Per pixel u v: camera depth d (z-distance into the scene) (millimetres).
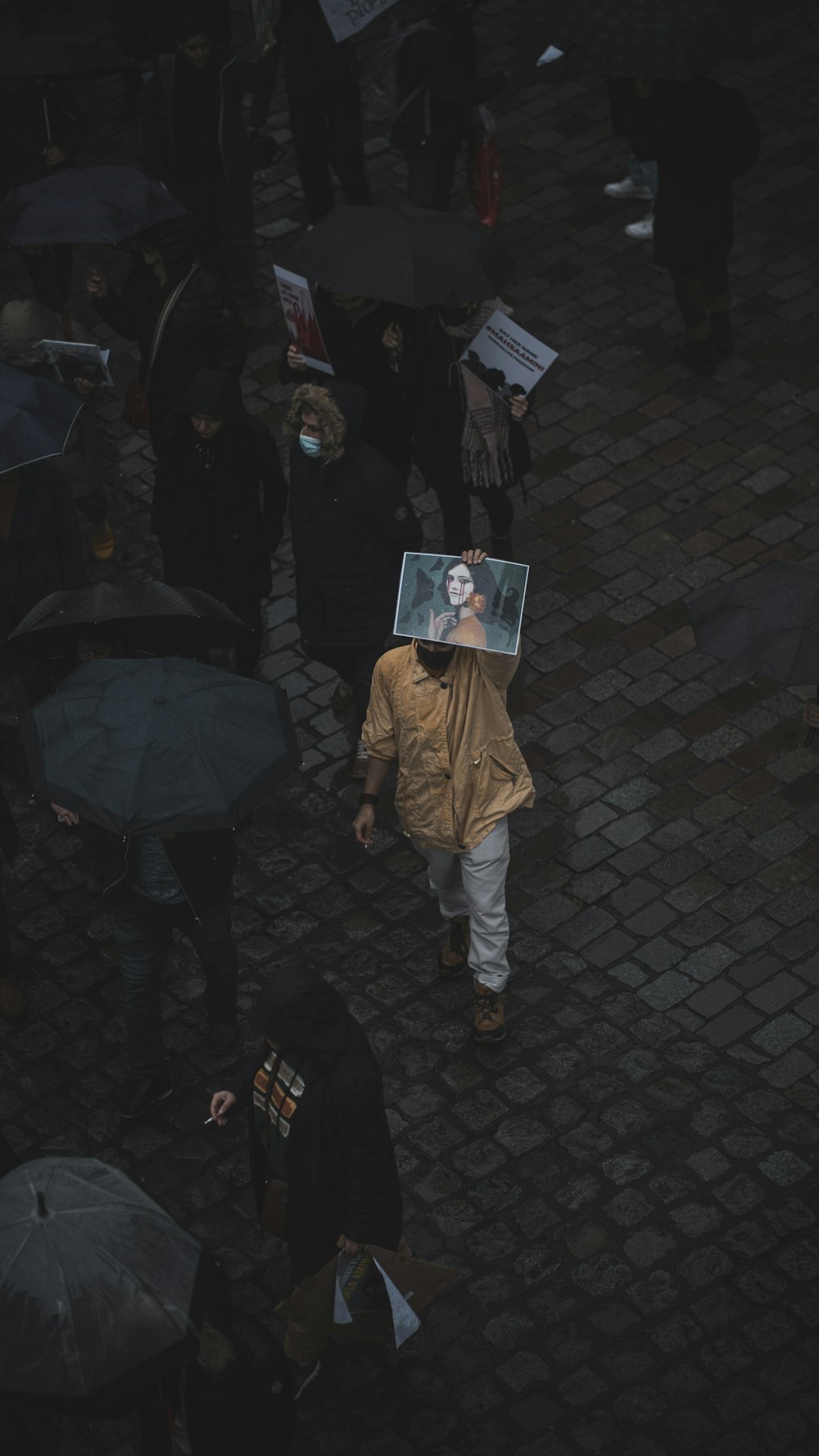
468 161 12023
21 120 10992
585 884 8008
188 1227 6688
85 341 9344
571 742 8750
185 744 5781
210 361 9031
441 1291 6160
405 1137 6949
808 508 10109
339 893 8102
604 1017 7391
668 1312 6262
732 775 8508
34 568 8094
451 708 6473
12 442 7418
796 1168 6746
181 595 6730
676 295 10734
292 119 11641
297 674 9344
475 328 8484
